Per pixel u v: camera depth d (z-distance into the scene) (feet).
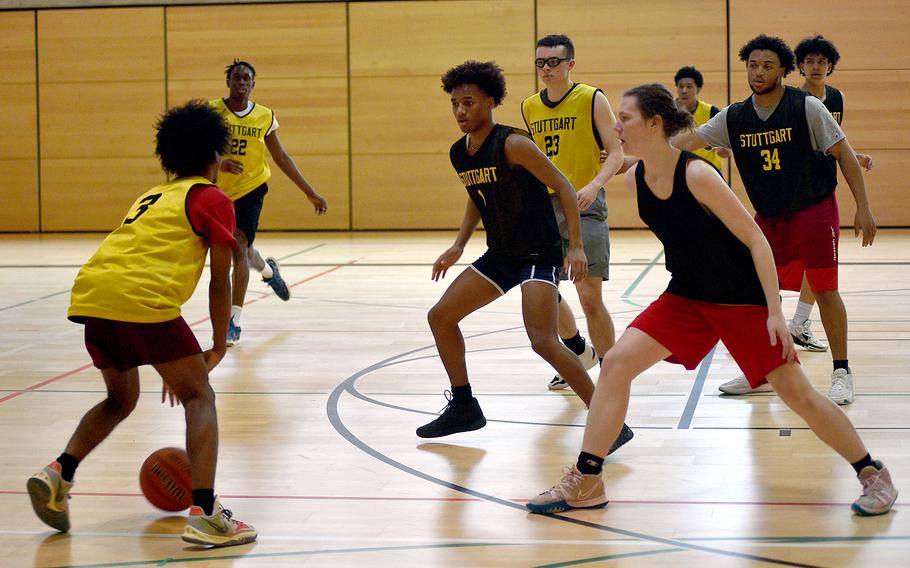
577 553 12.00
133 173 56.49
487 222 16.52
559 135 20.47
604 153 20.06
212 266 12.91
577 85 20.48
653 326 13.52
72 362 24.02
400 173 55.16
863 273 36.35
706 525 12.88
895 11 51.60
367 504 13.97
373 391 20.71
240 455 16.38
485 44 54.24
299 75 55.16
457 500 14.10
